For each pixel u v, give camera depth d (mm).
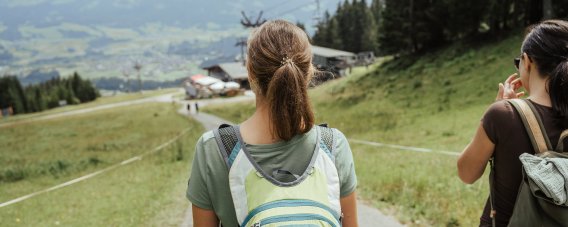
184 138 30438
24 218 9398
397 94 32062
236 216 1701
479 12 37531
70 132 47656
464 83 27797
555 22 2076
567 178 1750
